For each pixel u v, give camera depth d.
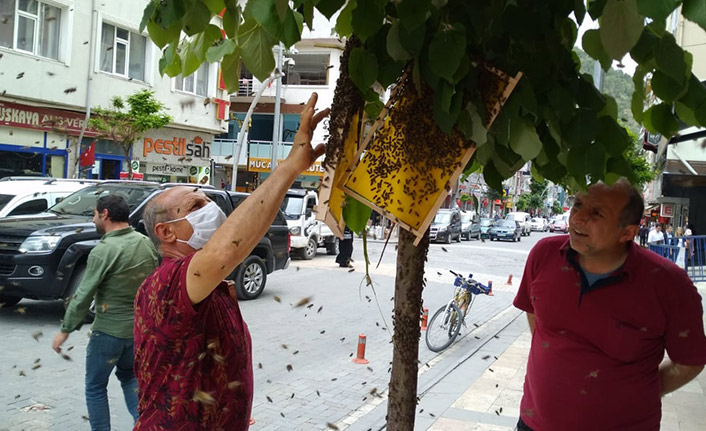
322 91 31.22
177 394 1.84
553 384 2.60
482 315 11.40
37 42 16.47
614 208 2.40
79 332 7.52
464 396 6.01
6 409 5.02
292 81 31.64
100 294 3.99
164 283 1.82
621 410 2.48
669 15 1.27
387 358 7.62
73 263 7.72
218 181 33.56
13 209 10.25
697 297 2.45
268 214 1.81
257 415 5.37
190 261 1.80
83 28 17.66
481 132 1.70
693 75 1.68
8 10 15.64
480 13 1.66
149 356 1.86
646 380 2.49
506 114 1.75
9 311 8.42
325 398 5.95
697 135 2.76
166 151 22.25
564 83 1.83
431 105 1.74
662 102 1.88
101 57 18.56
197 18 1.78
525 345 8.70
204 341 1.88
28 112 16.56
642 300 2.43
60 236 7.69
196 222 2.06
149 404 1.87
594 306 2.50
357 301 11.58
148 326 1.85
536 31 1.68
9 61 15.62
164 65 2.05
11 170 16.42
